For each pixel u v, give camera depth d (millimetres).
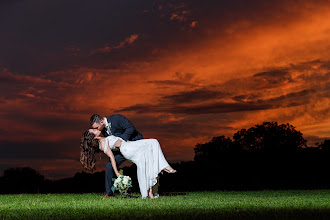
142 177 6875
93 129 7238
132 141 7207
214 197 7062
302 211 4547
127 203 5688
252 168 18062
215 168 17234
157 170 6891
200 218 3928
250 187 14828
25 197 7906
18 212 4738
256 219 3848
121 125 7250
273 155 19750
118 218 4008
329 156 18344
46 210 4922
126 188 6984
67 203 5918
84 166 7242
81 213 4520
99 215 4266
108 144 7055
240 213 4340
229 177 16812
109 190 7316
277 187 14648
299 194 8266
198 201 6012
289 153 19375
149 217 4000
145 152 6934
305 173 17344
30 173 16094
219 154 22562
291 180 16828
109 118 7238
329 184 15234
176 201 6023
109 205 5434
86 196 7844
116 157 7301
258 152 21188
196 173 16328
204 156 22859
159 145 7062
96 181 15672
